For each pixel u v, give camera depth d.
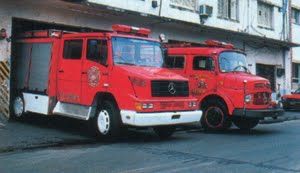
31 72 12.63
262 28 26.28
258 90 12.29
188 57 13.25
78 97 10.95
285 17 28.70
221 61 12.77
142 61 10.83
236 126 14.37
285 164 7.77
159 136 11.29
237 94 12.18
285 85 28.80
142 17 16.62
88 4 14.16
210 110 12.74
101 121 10.32
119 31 10.90
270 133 12.66
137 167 7.32
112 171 7.00
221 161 7.96
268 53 27.22
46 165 7.42
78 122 13.46
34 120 13.48
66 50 11.52
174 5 19.55
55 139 10.05
